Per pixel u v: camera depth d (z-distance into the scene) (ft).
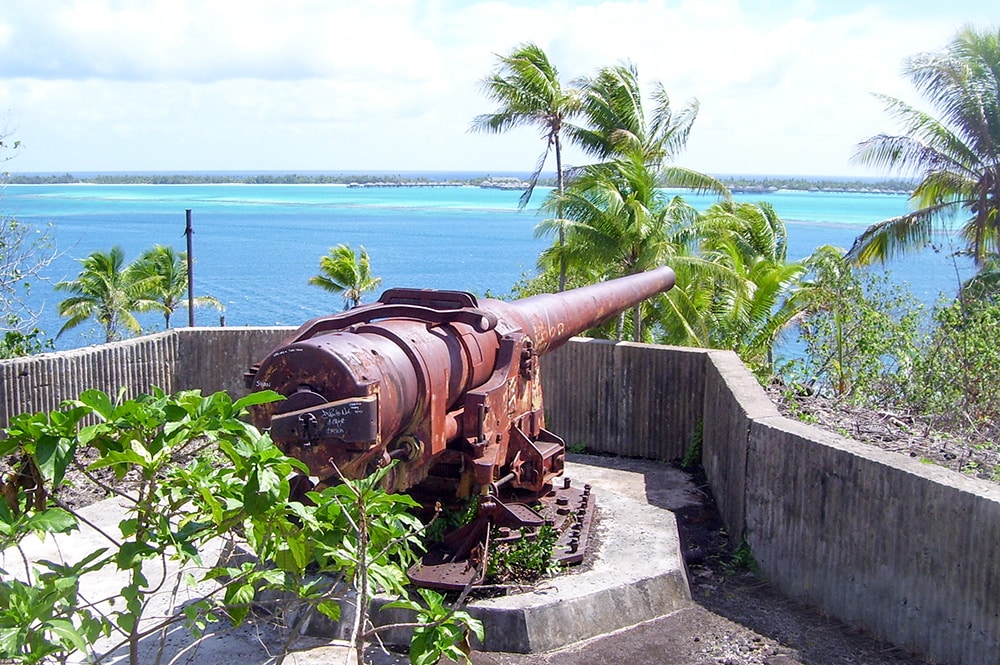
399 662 19.30
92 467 10.49
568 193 64.54
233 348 35.99
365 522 11.24
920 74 67.92
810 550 22.36
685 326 62.59
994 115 67.21
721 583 23.98
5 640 9.03
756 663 19.57
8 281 55.52
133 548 10.40
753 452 24.41
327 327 20.39
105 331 125.49
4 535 9.82
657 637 20.72
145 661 19.20
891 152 70.08
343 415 16.75
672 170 70.95
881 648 20.18
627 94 74.02
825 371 47.06
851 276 55.21
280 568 11.84
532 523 21.38
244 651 19.71
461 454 21.27
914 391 37.06
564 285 68.49
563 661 19.61
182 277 125.59
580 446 37.27
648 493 31.99
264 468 10.61
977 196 68.23
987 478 23.62
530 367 23.75
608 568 22.50
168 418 10.31
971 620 18.51
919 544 19.49
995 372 34.88
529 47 78.13
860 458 20.84
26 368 30.07
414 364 18.97
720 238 69.10
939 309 42.37
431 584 20.27
